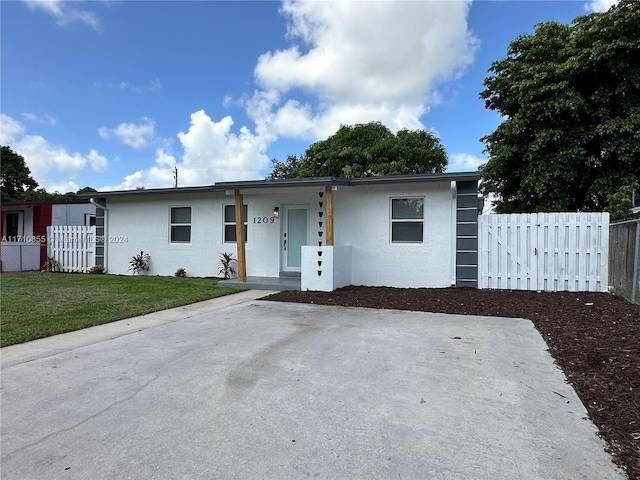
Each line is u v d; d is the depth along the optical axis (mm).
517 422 2797
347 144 27031
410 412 2980
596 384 3408
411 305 7383
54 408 3129
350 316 6551
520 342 4855
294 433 2682
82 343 5012
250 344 4898
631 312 5926
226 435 2666
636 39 10992
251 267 11742
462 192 9227
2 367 4105
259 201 11641
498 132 13523
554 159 12125
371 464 2297
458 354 4402
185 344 4930
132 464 2330
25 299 8102
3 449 2518
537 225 8609
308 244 11078
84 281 11156
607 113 11625
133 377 3801
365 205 10242
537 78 12117
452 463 2297
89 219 18312
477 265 9086
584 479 2121
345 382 3605
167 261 12844
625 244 7250
